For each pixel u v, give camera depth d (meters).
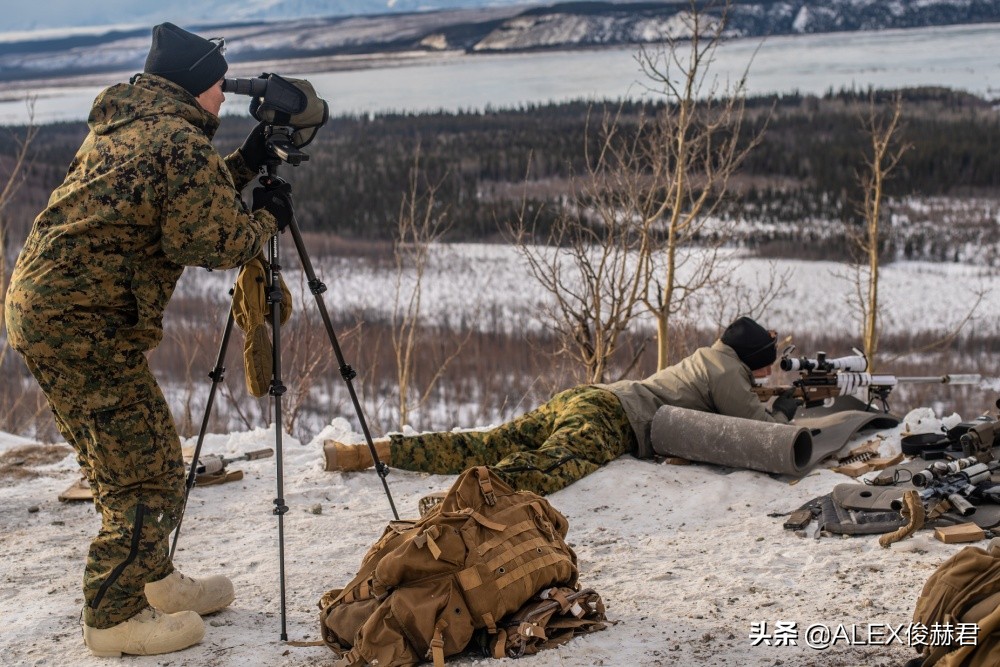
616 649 3.45
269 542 4.94
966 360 48.25
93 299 3.30
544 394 13.17
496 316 39.81
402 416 12.69
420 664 3.42
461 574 3.40
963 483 4.61
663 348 11.91
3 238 12.88
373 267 60.53
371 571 3.56
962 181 109.12
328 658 3.52
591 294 11.95
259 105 3.88
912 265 86.88
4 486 6.23
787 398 6.44
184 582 3.83
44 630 3.91
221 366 4.27
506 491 3.73
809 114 132.25
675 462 5.89
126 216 3.27
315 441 6.97
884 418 6.21
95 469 3.53
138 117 3.36
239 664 3.50
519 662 3.36
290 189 4.02
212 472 5.95
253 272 3.95
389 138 123.75
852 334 52.56
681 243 11.75
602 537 4.78
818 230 80.94
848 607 3.70
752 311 13.83
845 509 4.78
